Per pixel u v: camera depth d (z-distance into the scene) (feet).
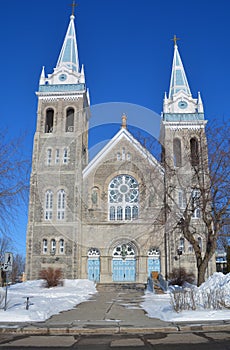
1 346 33.83
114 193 135.23
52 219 134.31
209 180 90.94
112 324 45.62
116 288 119.55
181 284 115.85
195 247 89.45
